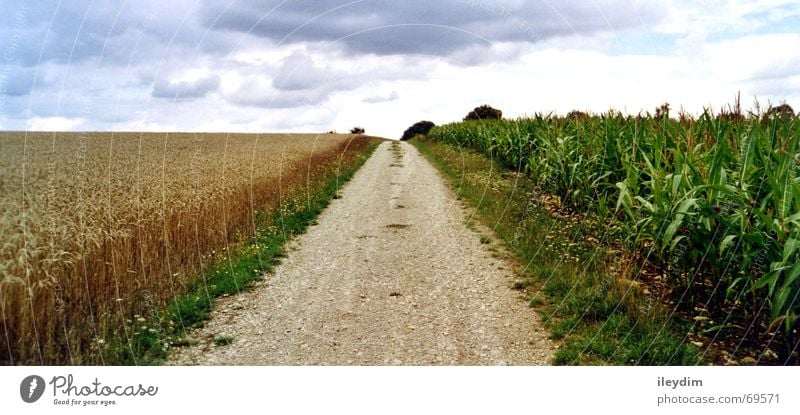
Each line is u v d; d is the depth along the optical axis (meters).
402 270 7.52
